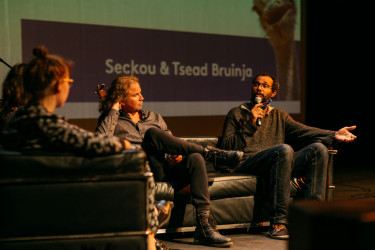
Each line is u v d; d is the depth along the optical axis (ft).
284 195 8.23
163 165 8.25
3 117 6.45
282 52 16.62
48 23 12.36
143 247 5.18
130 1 13.60
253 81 9.84
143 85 13.89
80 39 12.82
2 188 4.83
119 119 8.81
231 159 8.08
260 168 8.67
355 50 20.76
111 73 13.34
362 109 21.39
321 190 8.52
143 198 5.20
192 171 7.76
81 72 12.83
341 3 19.81
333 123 21.06
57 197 4.97
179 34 14.52
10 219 4.85
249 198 8.66
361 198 11.98
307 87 20.15
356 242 3.55
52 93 5.24
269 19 16.31
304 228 3.82
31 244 4.91
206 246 7.73
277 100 16.47
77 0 12.75
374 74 21.31
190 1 14.70
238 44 15.70
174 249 7.52
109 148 5.06
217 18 15.23
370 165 19.35
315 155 8.55
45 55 5.31
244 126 9.25
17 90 6.60
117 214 5.12
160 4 14.14
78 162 5.02
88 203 5.05
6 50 11.82
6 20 11.80
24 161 4.89
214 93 15.25
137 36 13.76
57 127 5.03
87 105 12.94
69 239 5.00
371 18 20.61
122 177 5.12
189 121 14.76
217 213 8.40
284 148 8.27
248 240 8.17
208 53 15.11
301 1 16.99
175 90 14.48
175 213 8.11
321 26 19.89
